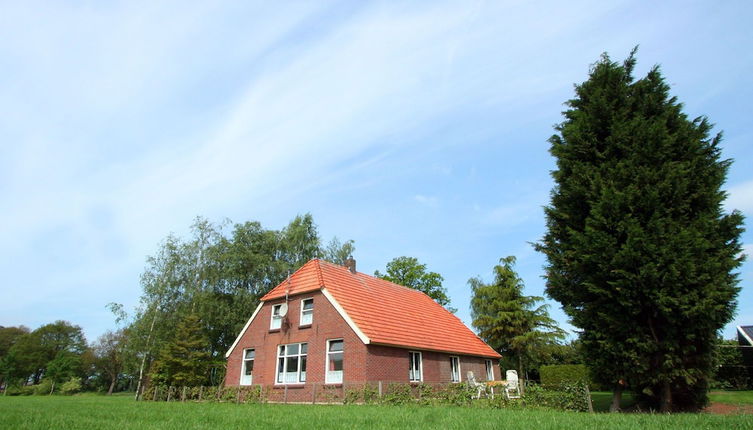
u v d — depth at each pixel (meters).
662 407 14.10
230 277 38.88
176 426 8.80
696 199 14.49
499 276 42.59
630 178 14.81
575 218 16.42
